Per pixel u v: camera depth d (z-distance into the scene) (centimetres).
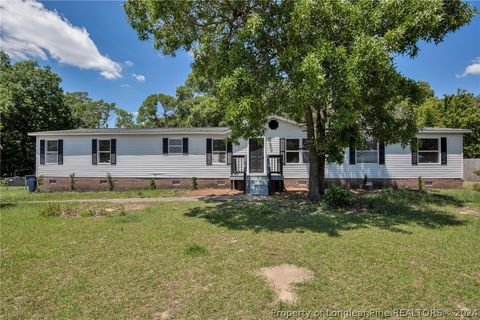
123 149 1529
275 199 1068
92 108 4188
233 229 614
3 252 469
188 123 2578
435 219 693
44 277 367
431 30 632
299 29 624
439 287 328
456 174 1399
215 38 852
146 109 3481
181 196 1212
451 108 2591
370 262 407
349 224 649
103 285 344
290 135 1451
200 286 338
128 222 691
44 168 1556
